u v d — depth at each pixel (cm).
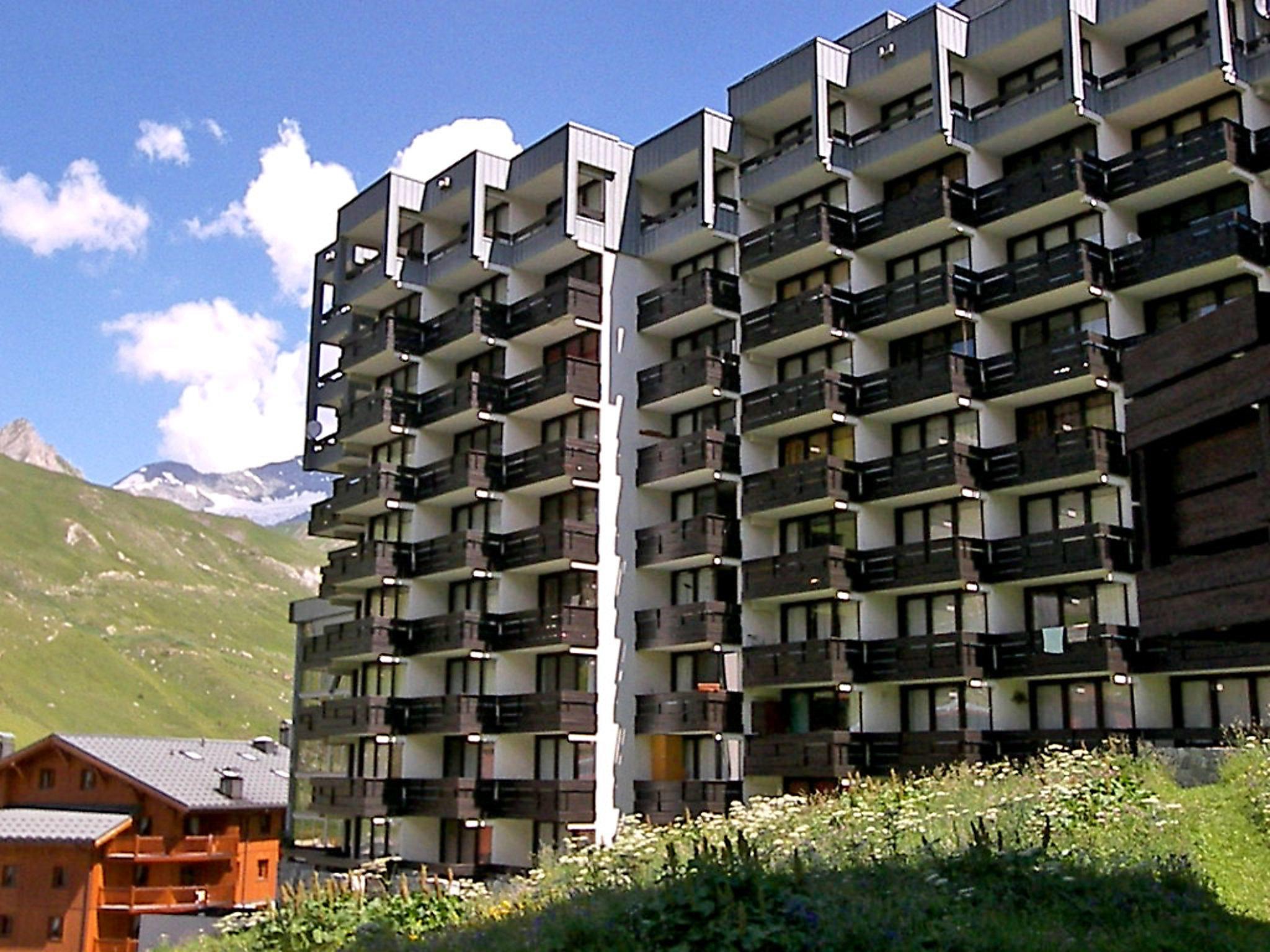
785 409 4531
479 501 5406
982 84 4378
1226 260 3631
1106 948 1496
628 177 5262
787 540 4662
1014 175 4122
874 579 4241
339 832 6153
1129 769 2638
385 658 5347
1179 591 1292
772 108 4822
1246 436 1241
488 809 4912
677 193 5359
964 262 4316
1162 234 3991
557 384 5016
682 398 4916
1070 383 3906
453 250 5528
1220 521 1262
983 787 2664
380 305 6022
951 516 4216
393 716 5269
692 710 4566
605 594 4878
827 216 4484
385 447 5869
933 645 4003
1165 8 3934
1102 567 3719
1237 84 3766
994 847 1948
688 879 1631
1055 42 4166
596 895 1900
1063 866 1803
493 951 1703
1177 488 1342
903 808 2483
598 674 4800
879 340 4519
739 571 4675
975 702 4038
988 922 1566
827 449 4600
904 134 4378
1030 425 4169
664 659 4947
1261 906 1723
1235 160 3691
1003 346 4219
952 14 4316
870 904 1599
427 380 5644
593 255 5178
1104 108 4047
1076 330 4075
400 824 5319
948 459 4062
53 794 6022
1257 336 1191
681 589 4950
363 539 6044
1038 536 3903
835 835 2302
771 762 4281
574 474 4906
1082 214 4062
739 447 4750
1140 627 1352
